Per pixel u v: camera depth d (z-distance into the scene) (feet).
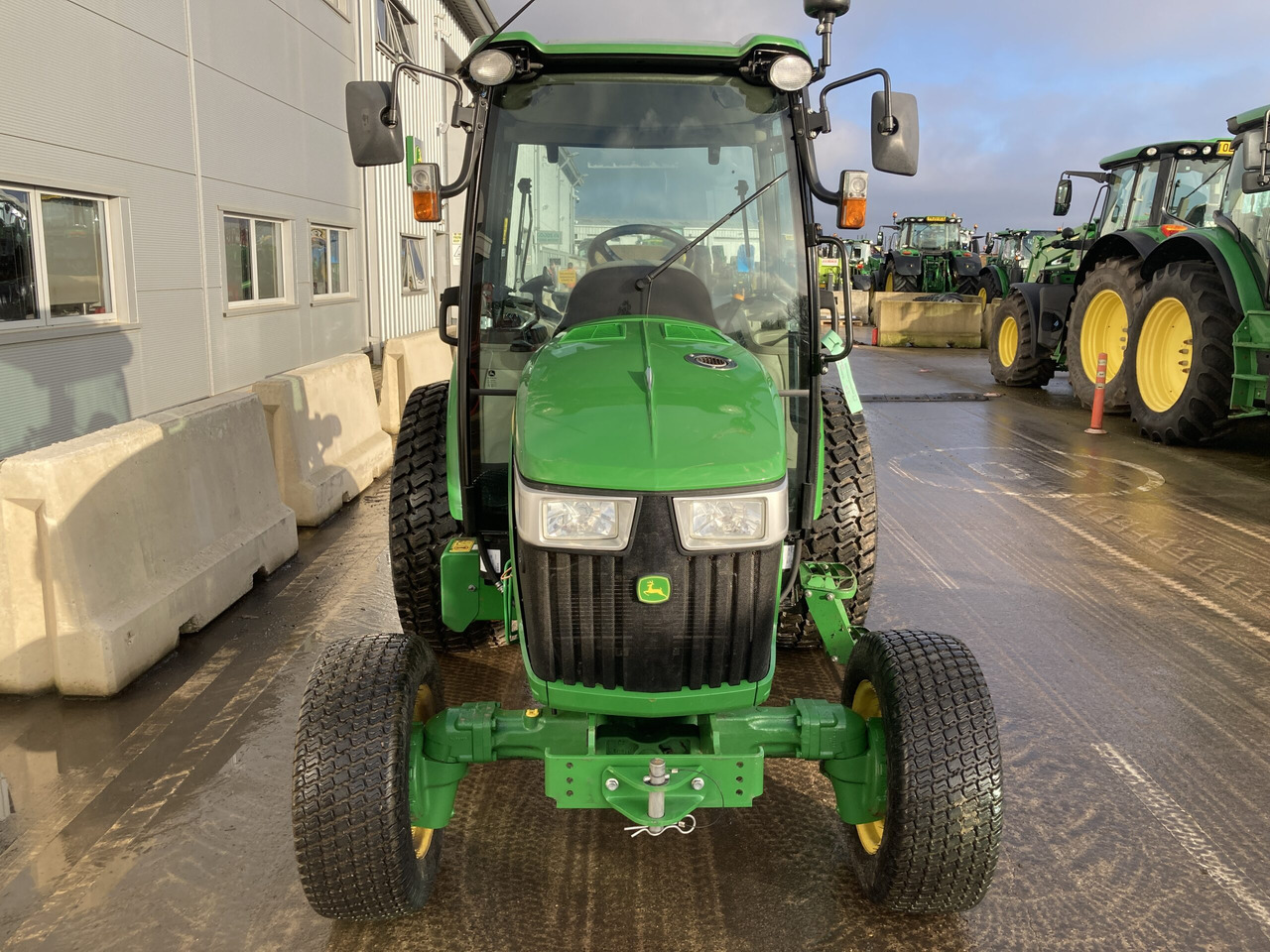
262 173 35.42
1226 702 13.01
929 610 16.26
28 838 9.80
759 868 9.52
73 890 9.04
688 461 7.74
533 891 9.15
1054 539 20.18
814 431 10.59
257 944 8.38
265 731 11.95
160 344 28.14
